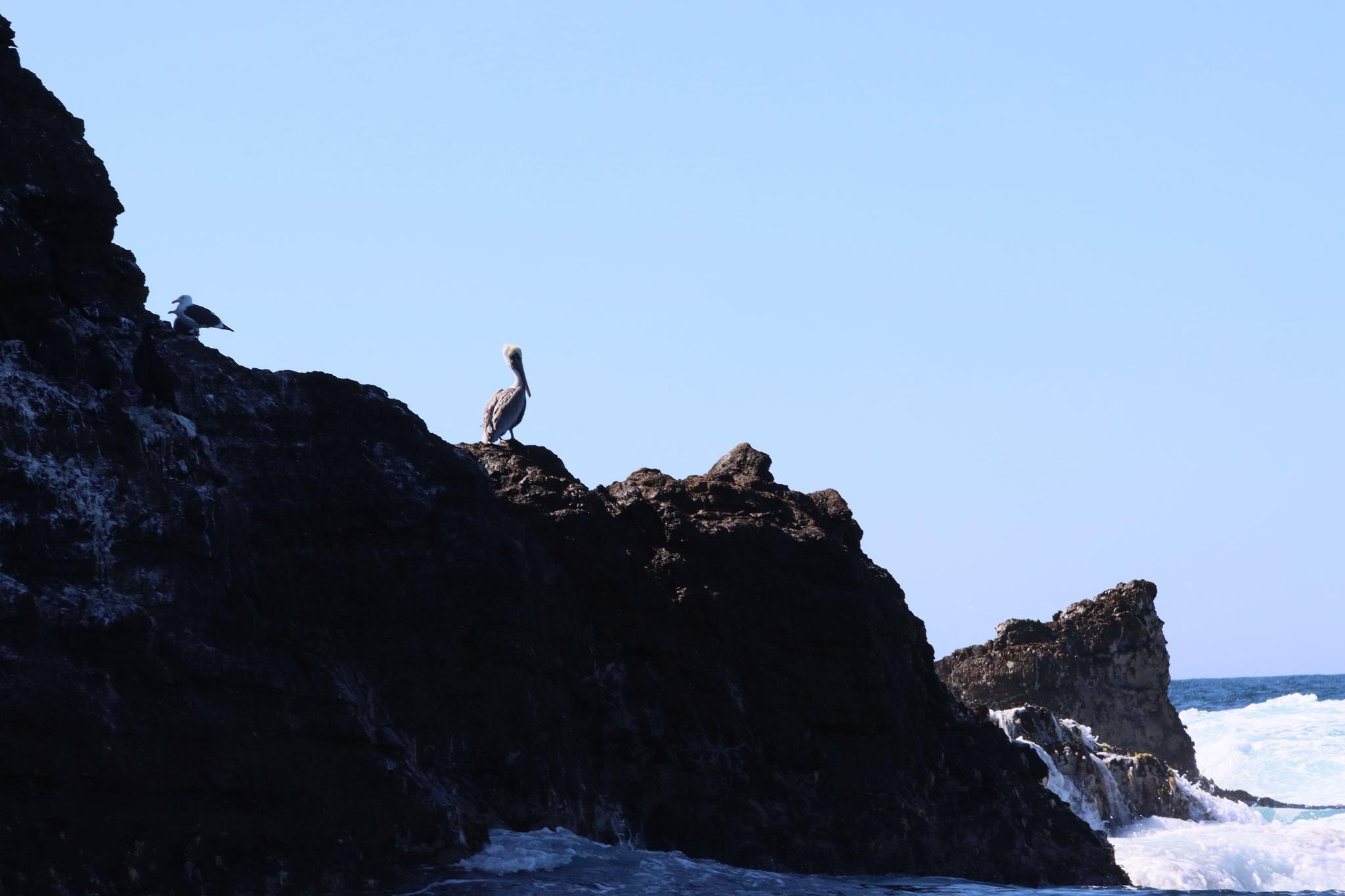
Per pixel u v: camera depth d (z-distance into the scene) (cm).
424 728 7031
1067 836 9656
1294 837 11406
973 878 8844
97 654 5541
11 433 5809
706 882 6494
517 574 7544
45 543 5638
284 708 5962
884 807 8662
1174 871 9750
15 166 6631
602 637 8269
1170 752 16600
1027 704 16650
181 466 6209
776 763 8562
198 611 5944
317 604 6975
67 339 6334
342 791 5966
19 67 6806
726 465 10038
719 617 8531
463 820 6388
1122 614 16800
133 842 5269
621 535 8612
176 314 7225
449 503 7450
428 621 7206
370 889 5756
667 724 8238
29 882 4988
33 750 5169
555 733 7600
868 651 9038
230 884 5425
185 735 5591
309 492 7062
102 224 6938
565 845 6750
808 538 9112
